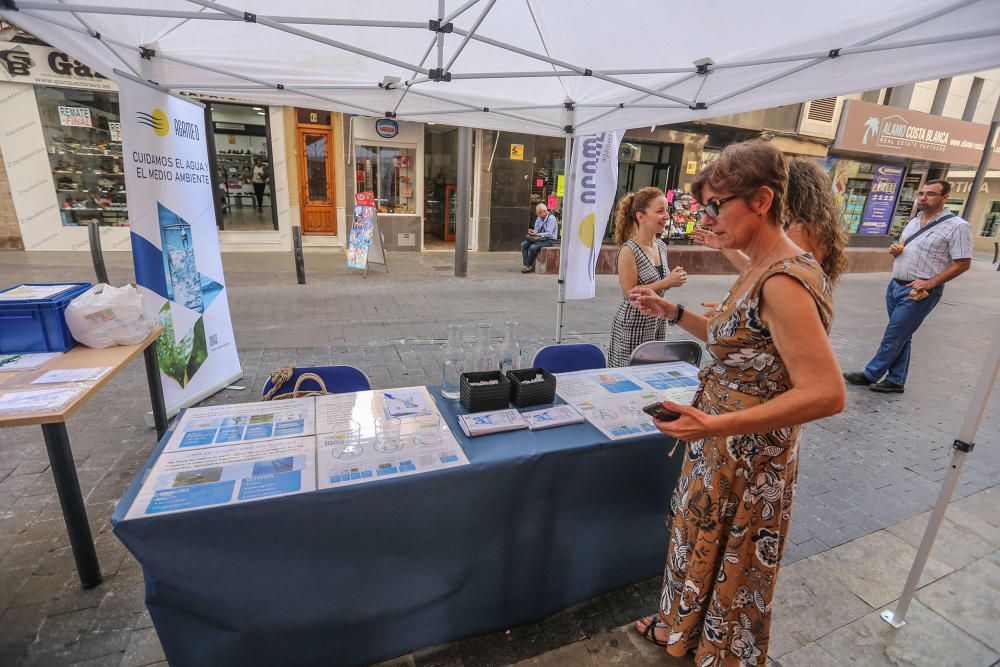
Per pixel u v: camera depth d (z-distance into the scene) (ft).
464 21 8.80
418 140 37.01
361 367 14.76
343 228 37.14
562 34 9.11
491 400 6.52
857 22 6.71
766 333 4.19
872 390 15.37
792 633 6.51
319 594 5.05
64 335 7.57
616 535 6.57
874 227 46.75
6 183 28.76
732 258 6.96
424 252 38.14
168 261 10.87
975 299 32.14
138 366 14.06
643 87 9.27
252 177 34.94
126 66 9.51
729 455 4.68
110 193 31.17
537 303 23.73
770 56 7.90
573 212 14.79
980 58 6.23
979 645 6.43
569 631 6.36
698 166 39.88
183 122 11.14
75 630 6.18
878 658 6.19
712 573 5.08
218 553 4.52
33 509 8.29
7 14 6.29
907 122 41.83
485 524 5.55
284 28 6.96
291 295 22.88
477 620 6.03
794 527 8.71
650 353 8.95
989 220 71.31
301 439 5.65
